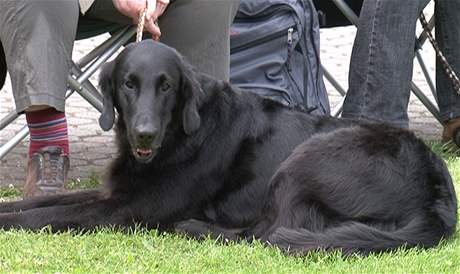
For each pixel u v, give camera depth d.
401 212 7.12
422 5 10.14
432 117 12.72
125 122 7.32
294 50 10.23
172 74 7.27
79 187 9.34
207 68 9.12
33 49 7.82
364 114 10.19
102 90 7.45
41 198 7.79
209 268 6.64
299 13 10.15
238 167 7.68
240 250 6.97
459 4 10.78
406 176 7.23
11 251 6.77
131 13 8.40
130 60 7.25
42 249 6.83
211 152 7.62
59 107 7.94
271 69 10.12
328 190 7.14
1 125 9.36
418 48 11.16
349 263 6.66
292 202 7.16
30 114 8.16
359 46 10.22
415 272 6.52
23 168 10.05
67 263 6.62
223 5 8.98
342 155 7.26
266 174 7.68
